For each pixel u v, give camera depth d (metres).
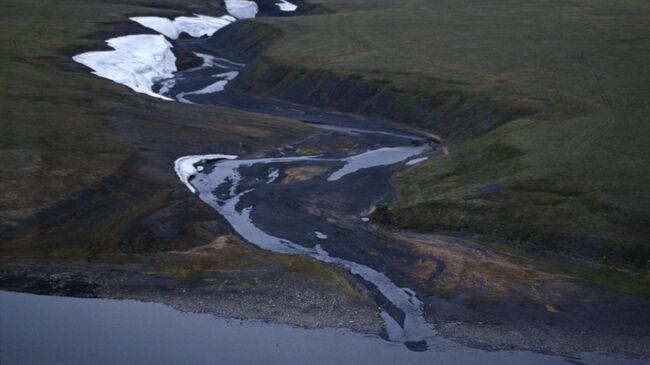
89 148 53.38
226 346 29.75
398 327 31.66
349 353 29.48
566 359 29.19
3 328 30.44
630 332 31.17
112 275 35.91
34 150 50.78
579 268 37.44
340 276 36.38
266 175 54.25
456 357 29.27
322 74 86.25
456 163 53.44
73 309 32.47
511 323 31.95
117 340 29.84
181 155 56.44
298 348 29.78
